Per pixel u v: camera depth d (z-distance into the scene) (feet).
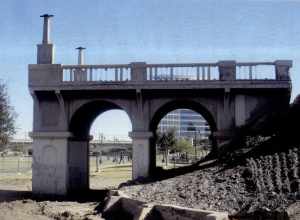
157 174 129.18
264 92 125.59
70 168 135.54
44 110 133.90
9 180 188.65
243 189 81.71
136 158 128.16
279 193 74.43
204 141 439.63
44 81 131.13
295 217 60.70
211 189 86.53
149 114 129.49
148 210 80.02
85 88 128.77
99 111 153.38
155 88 126.31
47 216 94.89
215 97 127.65
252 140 112.68
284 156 90.63
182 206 78.95
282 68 123.85
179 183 99.25
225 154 114.01
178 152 385.09
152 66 127.54
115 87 127.75
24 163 329.93
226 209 73.97
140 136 128.36
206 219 67.97
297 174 80.07
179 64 127.03
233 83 124.26
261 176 84.23
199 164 121.90
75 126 139.13
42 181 133.08
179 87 125.29
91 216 92.02
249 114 125.70
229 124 126.00
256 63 124.47
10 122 167.22
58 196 130.52
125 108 130.52
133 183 116.57
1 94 165.58
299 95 124.98
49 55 133.80
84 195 133.90
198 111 147.95
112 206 94.07
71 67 130.62
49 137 132.87
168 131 346.33
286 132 108.47
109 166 308.40
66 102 132.98
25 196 131.85
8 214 93.71
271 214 64.23
